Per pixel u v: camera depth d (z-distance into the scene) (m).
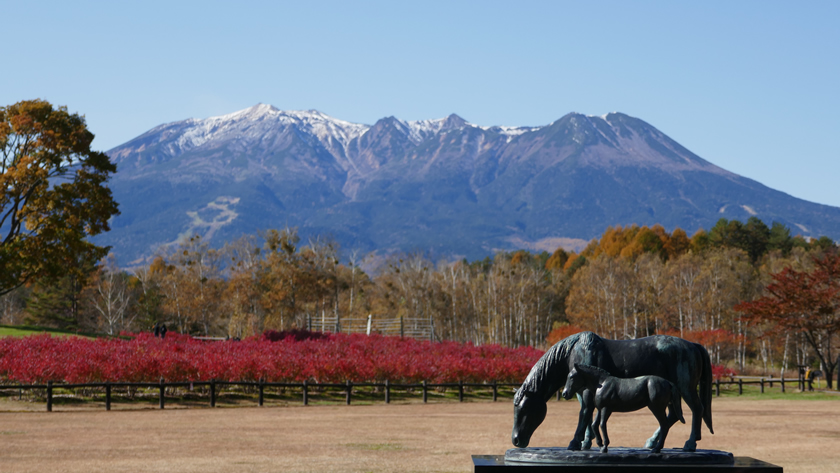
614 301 77.62
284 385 25.23
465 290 90.50
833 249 85.69
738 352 69.62
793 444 16.28
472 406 26.25
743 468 7.86
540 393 8.84
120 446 14.80
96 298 76.00
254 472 12.04
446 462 13.20
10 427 17.66
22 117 38.22
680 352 8.70
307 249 70.81
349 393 26.27
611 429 19.23
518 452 8.48
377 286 97.00
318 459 13.46
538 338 91.50
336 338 41.91
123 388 24.33
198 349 30.61
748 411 25.55
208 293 77.56
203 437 16.36
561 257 144.38
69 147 39.44
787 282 40.28
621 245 115.81
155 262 99.69
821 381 44.22
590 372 8.45
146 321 74.44
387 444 15.58
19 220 39.75
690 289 74.69
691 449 8.61
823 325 39.28
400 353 34.94
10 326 45.66
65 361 24.16
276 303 68.81
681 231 110.12
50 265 39.00
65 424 18.42
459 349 39.91
